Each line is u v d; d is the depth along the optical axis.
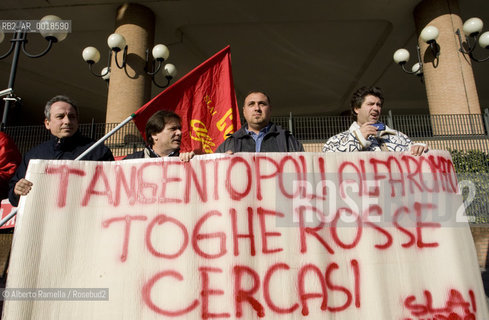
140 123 3.80
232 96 4.21
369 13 10.46
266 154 1.95
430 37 8.76
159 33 11.12
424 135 8.76
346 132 2.56
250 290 1.72
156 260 1.78
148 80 9.51
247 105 2.75
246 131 2.77
